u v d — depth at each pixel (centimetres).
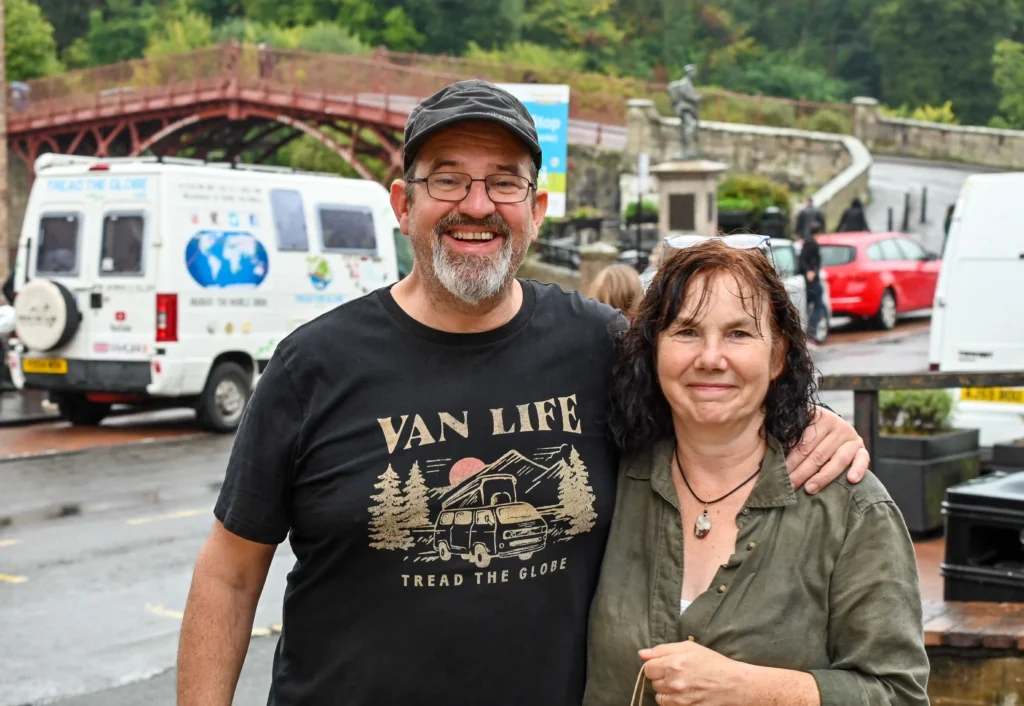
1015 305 1016
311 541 260
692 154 2769
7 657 604
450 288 255
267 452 262
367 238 1524
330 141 4388
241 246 1378
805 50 8719
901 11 7688
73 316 1351
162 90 4622
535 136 266
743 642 248
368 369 259
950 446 816
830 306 2295
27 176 5244
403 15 7612
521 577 255
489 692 252
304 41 7188
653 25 8344
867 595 245
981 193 1035
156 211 1314
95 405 1485
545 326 271
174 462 1207
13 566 788
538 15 8006
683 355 255
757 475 259
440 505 253
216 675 265
